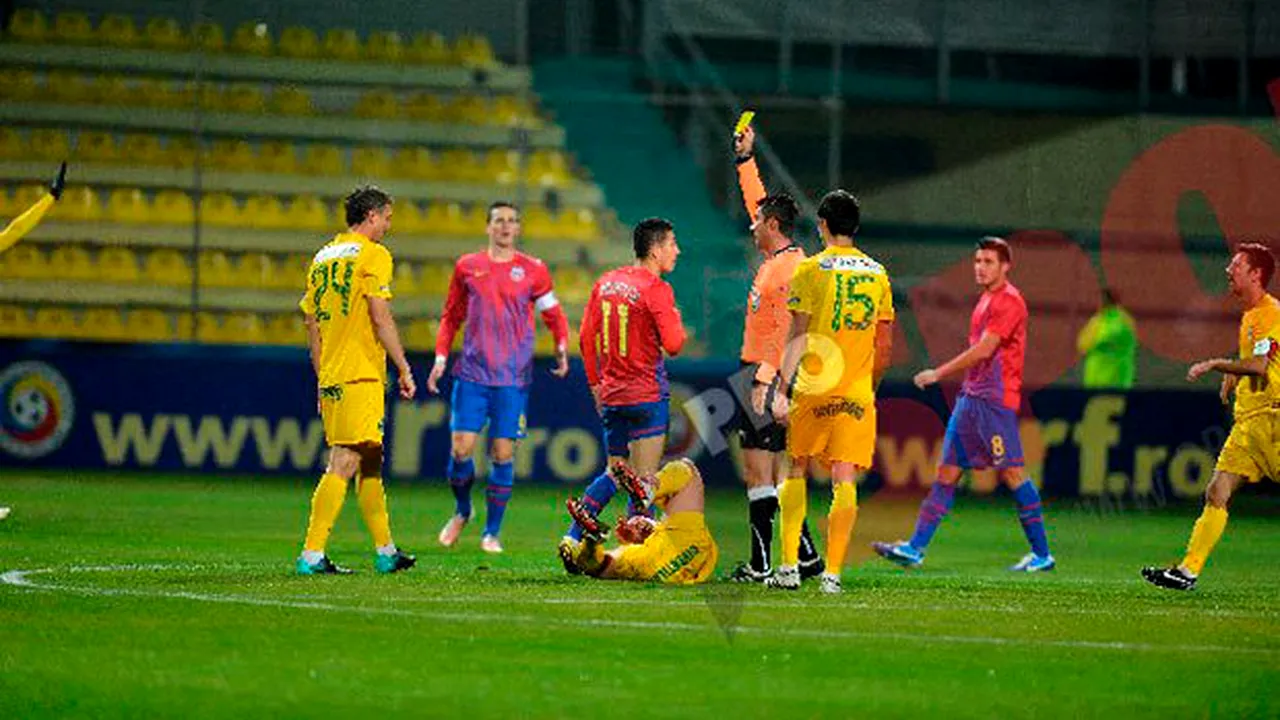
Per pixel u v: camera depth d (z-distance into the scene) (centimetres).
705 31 9981
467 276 5047
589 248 9019
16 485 6544
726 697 2506
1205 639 3238
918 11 10075
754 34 10012
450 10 9950
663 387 4291
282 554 4584
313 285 4028
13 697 2406
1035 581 4434
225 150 9100
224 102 9306
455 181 9225
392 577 3962
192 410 7344
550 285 5162
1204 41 10075
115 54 9412
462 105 9569
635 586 3831
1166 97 9988
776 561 4856
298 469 7369
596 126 9750
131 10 9775
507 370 5028
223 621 3122
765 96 9606
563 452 7412
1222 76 10244
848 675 2717
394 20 9919
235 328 8512
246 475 7319
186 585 3694
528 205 9238
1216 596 4094
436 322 8606
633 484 3912
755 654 2886
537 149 9538
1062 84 10331
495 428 5016
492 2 9981
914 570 4734
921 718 2402
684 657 2836
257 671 2617
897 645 3036
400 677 2592
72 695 2423
